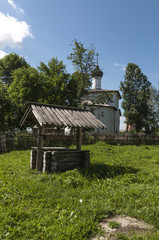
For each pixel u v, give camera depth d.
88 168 8.12
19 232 3.12
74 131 21.61
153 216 3.77
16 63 33.88
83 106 25.80
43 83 24.78
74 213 3.80
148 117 39.91
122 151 15.63
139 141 25.14
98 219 3.70
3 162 9.83
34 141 18.23
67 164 7.83
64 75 26.94
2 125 20.44
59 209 4.11
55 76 26.11
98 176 6.82
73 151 7.97
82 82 26.25
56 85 25.42
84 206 4.12
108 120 32.38
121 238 3.05
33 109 7.59
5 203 4.30
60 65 27.72
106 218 3.82
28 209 4.02
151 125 39.91
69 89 26.92
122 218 3.84
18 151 15.09
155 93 51.34
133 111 37.78
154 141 26.41
